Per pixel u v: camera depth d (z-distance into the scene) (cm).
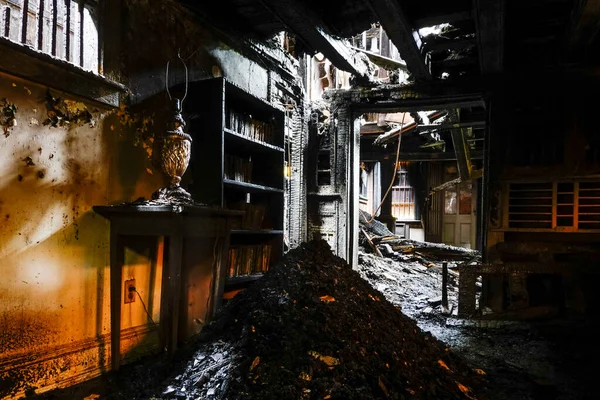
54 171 286
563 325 480
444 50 602
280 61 604
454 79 624
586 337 463
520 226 559
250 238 474
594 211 525
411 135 1098
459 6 434
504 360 391
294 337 266
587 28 452
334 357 257
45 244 280
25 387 260
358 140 762
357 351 270
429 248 996
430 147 1130
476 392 307
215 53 461
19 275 264
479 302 566
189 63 419
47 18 290
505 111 578
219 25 459
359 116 747
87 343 305
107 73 326
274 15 443
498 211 566
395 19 426
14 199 261
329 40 523
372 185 1352
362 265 830
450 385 292
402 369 277
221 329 299
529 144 564
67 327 295
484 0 377
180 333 376
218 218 336
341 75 939
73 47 306
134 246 348
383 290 707
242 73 515
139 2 358
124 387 277
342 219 721
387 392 245
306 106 732
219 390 235
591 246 522
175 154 327
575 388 323
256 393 227
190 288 389
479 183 1280
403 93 669
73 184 299
